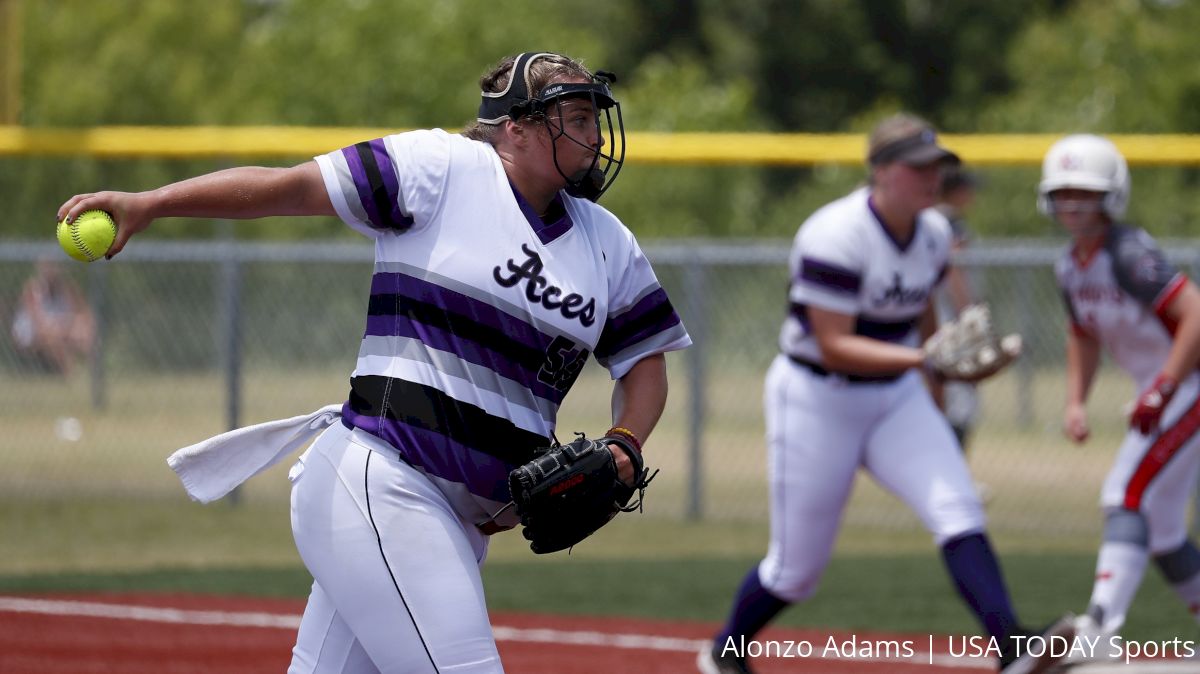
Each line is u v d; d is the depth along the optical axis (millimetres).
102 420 50750
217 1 105750
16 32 40031
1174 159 36156
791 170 131000
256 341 52250
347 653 12617
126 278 52531
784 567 20375
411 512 11938
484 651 11984
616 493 12539
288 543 34406
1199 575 21484
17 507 39625
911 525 38062
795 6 156125
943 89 157125
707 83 154125
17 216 77062
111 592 27578
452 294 11891
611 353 13078
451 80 99625
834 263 19547
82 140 39156
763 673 21484
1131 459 21250
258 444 12852
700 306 39219
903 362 19219
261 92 100688
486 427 12016
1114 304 21359
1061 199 21250
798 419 20109
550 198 12430
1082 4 131625
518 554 33281
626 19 162875
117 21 99625
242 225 82188
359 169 11797
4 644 22688
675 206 92875
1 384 50625
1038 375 49500
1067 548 34125
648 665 21922
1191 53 104375
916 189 19469
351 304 51781
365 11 100938
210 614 25391
